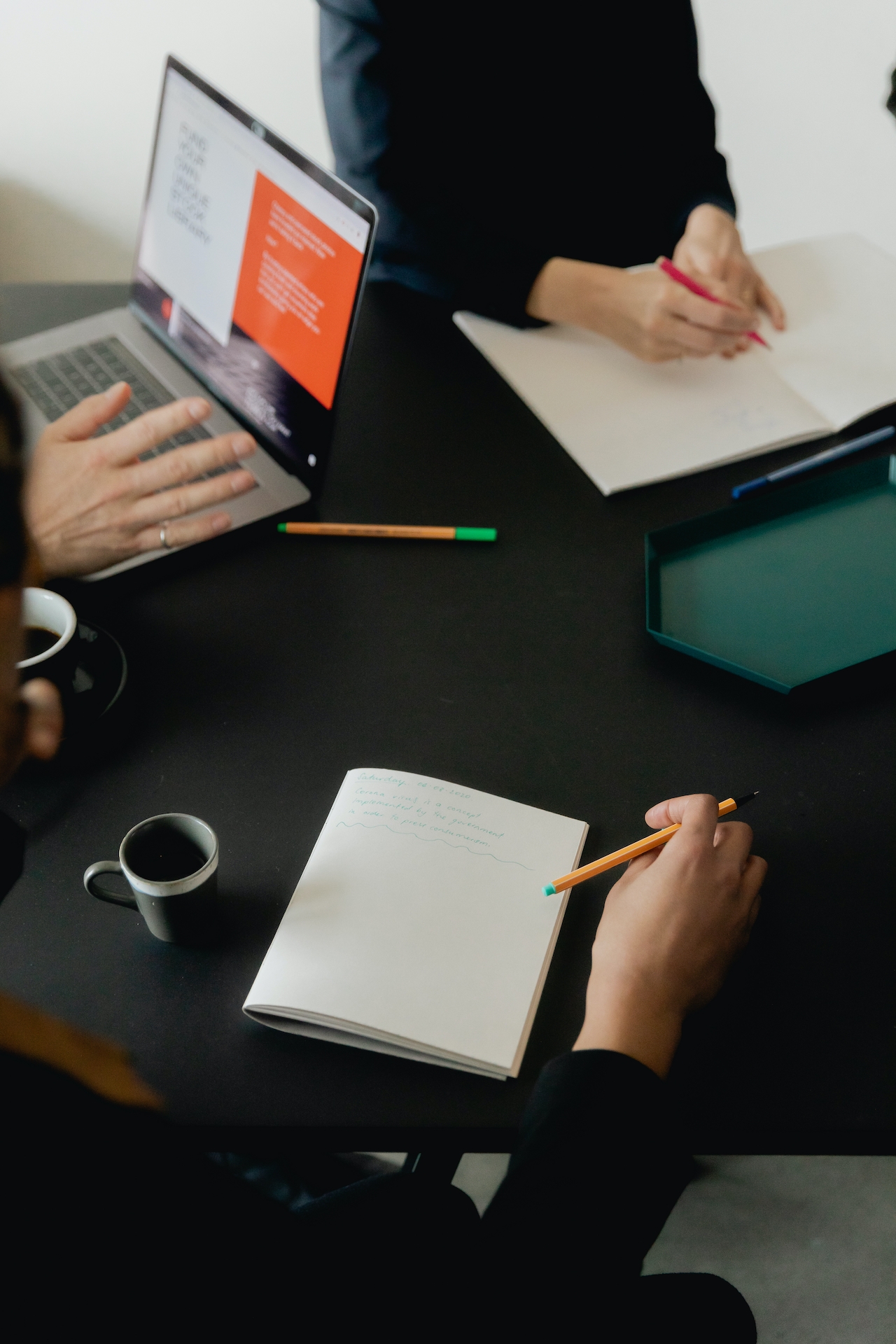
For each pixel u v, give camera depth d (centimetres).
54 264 238
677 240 139
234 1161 106
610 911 65
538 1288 50
